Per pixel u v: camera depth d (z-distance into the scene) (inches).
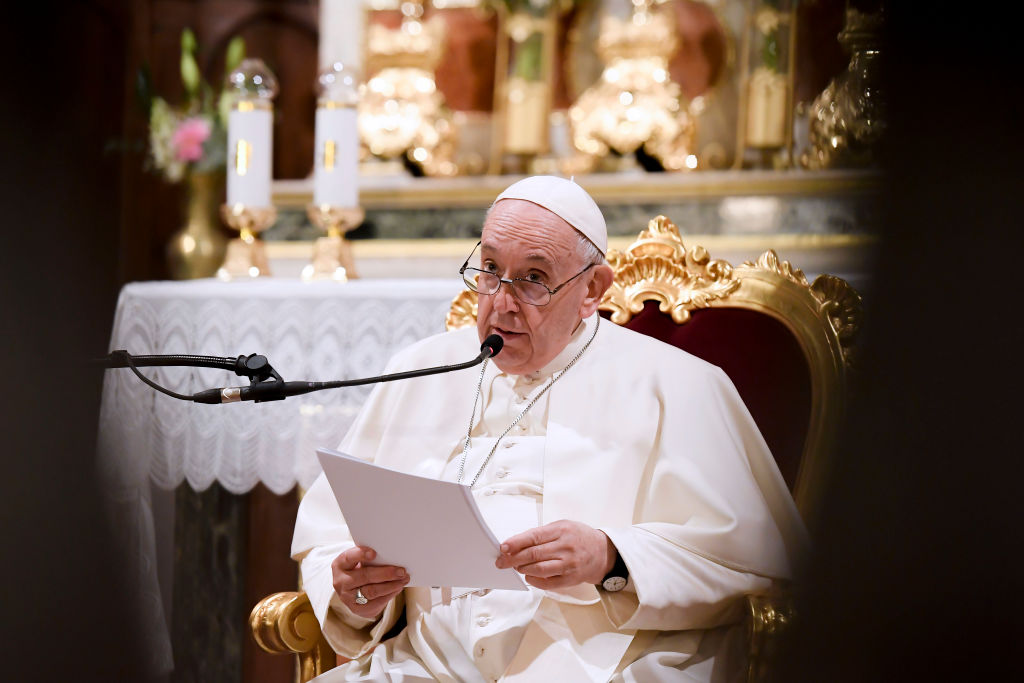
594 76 732.7
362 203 725.3
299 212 740.7
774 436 429.1
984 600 205.6
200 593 597.6
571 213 389.7
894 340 213.8
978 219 205.8
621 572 354.6
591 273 396.2
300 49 792.3
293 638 388.8
